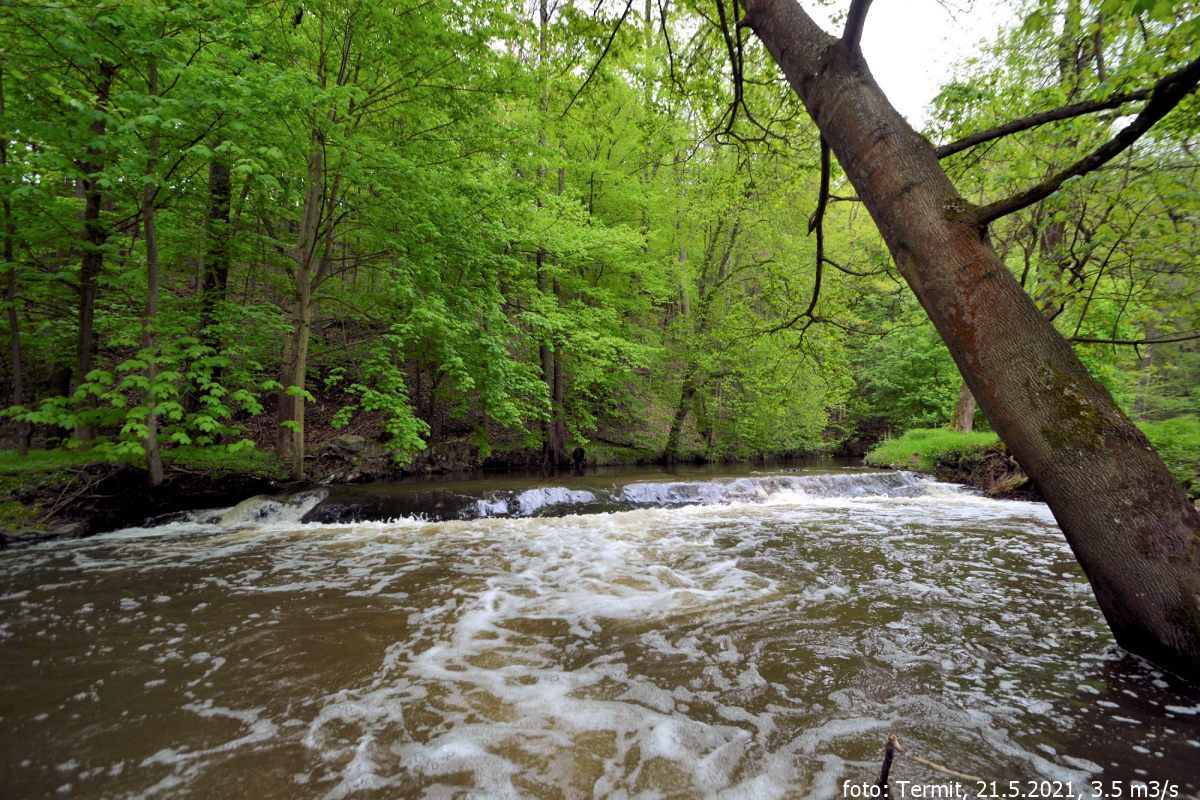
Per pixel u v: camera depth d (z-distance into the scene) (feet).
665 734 7.22
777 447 55.83
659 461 52.60
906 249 7.83
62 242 20.95
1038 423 7.13
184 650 10.01
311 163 23.86
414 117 24.67
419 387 42.98
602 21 13.78
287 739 7.12
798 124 15.89
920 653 9.57
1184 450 24.80
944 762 6.34
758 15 9.80
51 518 19.98
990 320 7.23
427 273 27.43
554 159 27.91
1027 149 13.70
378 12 20.30
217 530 21.81
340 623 11.46
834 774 6.26
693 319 49.16
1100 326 14.05
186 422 19.31
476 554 17.75
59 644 10.27
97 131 18.69
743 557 17.15
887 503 29.60
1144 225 11.06
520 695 8.35
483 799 5.96
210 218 25.63
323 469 32.48
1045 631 10.48
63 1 13.73
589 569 15.81
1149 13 5.07
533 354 46.01
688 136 32.09
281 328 25.09
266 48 19.84
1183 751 6.39
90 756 6.66
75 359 25.88
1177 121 10.93
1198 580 6.66
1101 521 7.06
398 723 7.54
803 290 17.35
